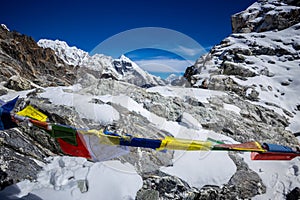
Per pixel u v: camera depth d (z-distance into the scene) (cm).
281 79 866
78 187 286
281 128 559
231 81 786
